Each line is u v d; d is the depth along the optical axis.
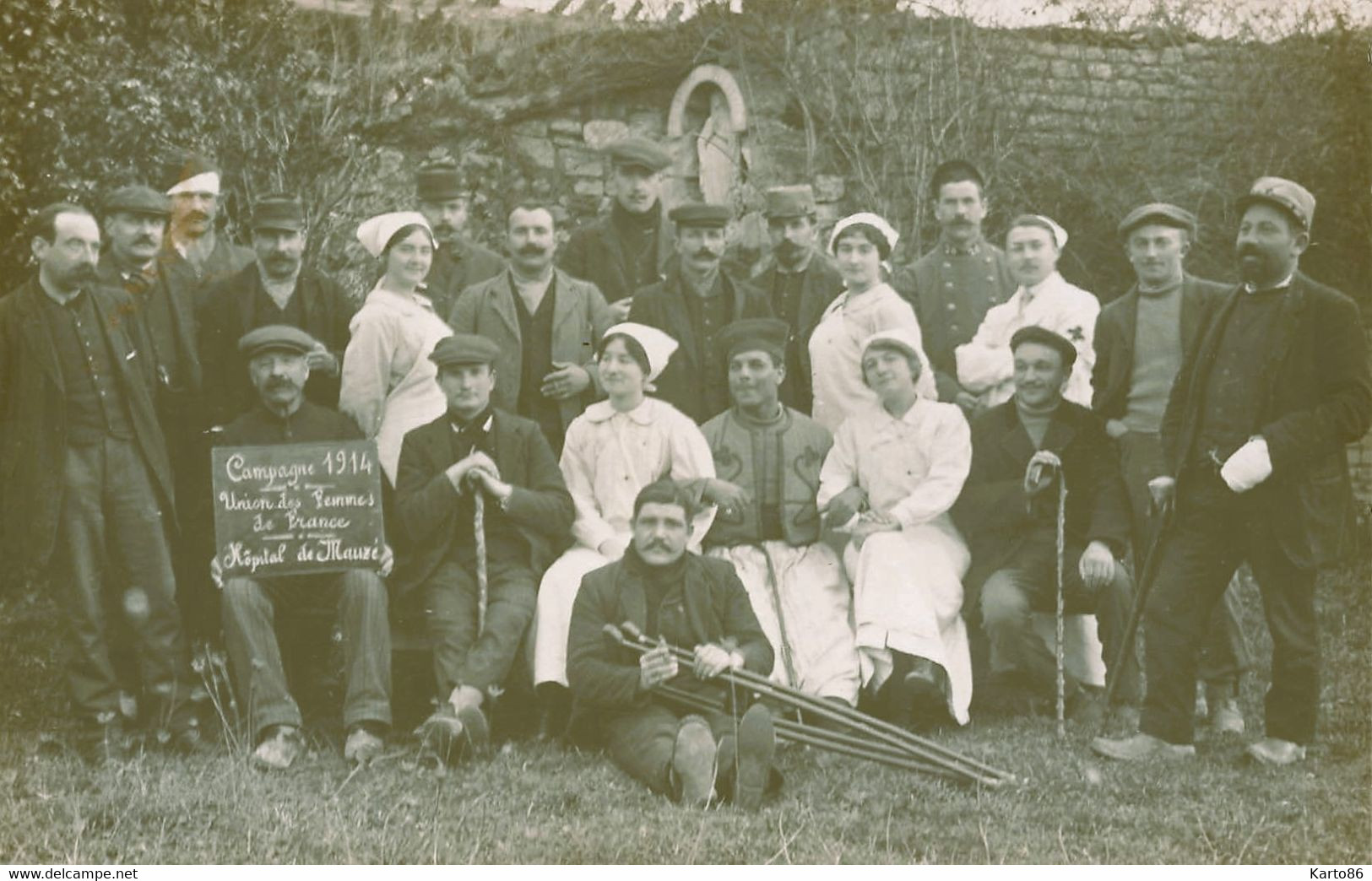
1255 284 5.71
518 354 6.52
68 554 5.57
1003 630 6.12
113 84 6.91
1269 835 4.91
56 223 5.60
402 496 5.93
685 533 5.59
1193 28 9.46
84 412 5.63
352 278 7.82
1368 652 6.56
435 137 8.25
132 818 4.95
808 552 6.30
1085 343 6.63
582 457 6.26
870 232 6.71
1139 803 5.25
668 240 7.23
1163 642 5.70
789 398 6.88
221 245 6.50
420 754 5.46
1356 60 9.40
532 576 5.98
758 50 8.96
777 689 5.43
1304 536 5.54
